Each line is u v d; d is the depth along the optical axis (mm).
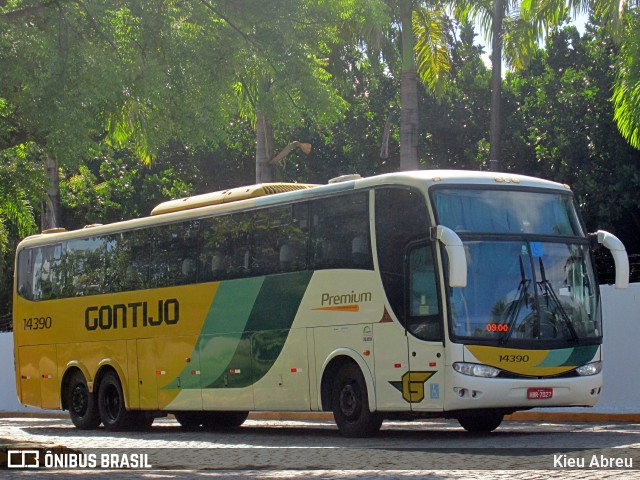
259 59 20453
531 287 16484
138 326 22391
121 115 20406
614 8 27656
